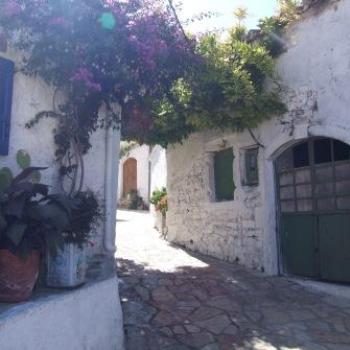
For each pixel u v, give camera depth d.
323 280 7.51
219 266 8.65
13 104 4.42
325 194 7.52
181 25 5.57
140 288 6.78
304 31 7.75
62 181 5.04
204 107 8.02
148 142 9.50
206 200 10.11
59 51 4.38
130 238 11.94
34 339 3.45
